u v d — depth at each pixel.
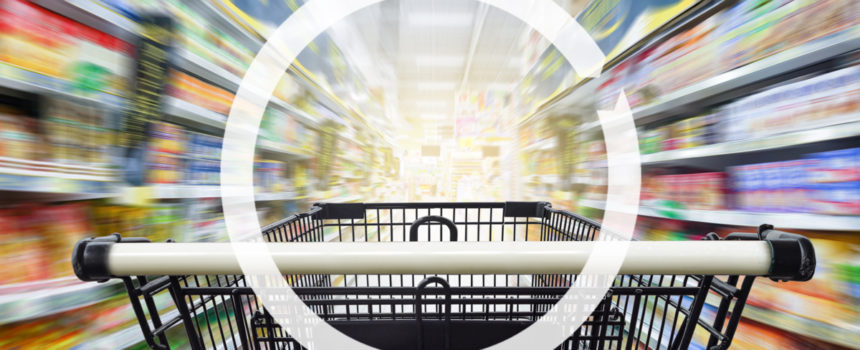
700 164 0.95
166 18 1.01
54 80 0.77
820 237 0.68
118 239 0.46
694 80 0.97
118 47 0.89
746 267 0.42
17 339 0.73
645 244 0.43
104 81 0.86
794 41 0.71
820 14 0.66
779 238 0.43
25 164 0.73
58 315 0.79
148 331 0.51
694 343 1.00
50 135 0.77
